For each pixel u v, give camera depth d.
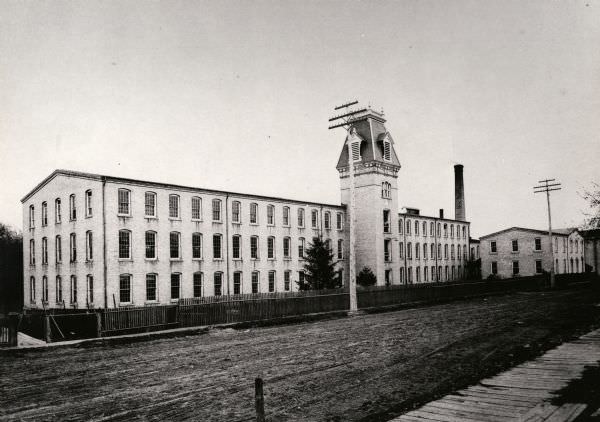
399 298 43.25
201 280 42.84
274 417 10.82
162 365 16.38
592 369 14.15
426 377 14.11
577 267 86.00
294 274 52.72
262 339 22.25
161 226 40.16
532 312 31.38
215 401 12.08
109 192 37.12
